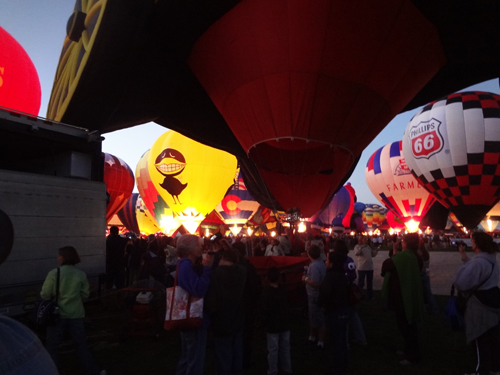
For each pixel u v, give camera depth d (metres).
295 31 8.12
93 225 5.22
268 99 8.64
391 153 28.83
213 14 8.63
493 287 3.42
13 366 0.74
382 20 8.22
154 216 32.00
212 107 13.11
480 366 3.41
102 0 8.91
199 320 2.75
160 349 4.64
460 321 3.75
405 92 9.76
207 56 9.40
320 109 8.52
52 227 4.71
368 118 9.12
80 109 10.05
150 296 5.12
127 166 22.97
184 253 2.95
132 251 8.63
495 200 18.72
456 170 18.83
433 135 19.48
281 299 3.67
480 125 18.34
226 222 32.91
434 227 37.19
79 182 5.12
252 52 8.54
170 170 22.11
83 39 9.66
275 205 13.57
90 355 3.43
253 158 9.94
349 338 4.89
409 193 27.78
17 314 4.20
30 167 5.77
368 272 7.66
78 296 3.44
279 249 8.55
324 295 3.58
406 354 4.16
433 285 9.55
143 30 9.36
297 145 9.20
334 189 10.72
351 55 8.31
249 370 3.98
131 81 11.27
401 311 4.13
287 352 3.69
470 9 8.60
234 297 2.98
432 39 9.37
